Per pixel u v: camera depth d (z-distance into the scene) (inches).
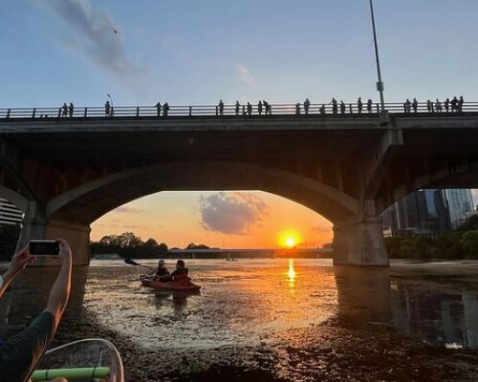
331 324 398.3
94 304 553.3
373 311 483.5
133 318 435.2
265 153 1648.6
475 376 232.7
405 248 3344.0
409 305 533.3
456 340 325.4
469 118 1339.8
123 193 1985.7
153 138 1453.0
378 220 1642.5
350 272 1387.8
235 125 1384.1
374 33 1429.6
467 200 6668.3
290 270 1686.8
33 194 1625.2
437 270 1396.4
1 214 3782.0
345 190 1825.8
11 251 3147.1
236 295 671.8
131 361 266.8
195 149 1587.1
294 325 393.1
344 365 256.4
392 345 309.0
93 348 243.6
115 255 4687.5
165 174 1774.1
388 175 1836.9
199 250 6033.5
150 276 908.6
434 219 5944.9
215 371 245.3
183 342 320.8
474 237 2566.4
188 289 741.9
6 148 1430.9
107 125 1384.1
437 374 236.8
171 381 227.9
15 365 63.8
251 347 304.2
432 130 1368.1
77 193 1669.5
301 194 1935.3
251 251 6112.2
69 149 1563.7
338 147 1578.5
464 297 617.6
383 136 1402.6
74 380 133.3
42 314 76.9
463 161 1672.0
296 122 1381.6
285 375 237.0
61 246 90.9
